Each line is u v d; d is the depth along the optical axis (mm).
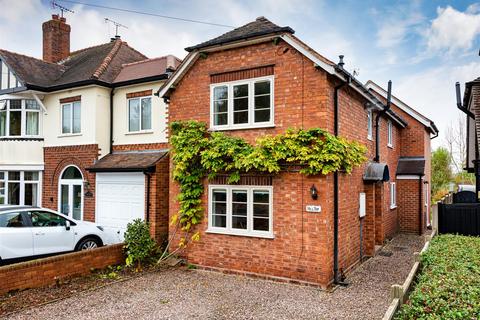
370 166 11664
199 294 8141
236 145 9320
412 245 13883
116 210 13062
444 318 4066
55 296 7930
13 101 15711
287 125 9086
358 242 10898
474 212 11781
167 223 12273
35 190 15773
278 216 9102
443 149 39000
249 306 7426
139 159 12852
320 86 8711
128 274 9648
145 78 13438
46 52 19688
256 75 9555
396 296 4914
